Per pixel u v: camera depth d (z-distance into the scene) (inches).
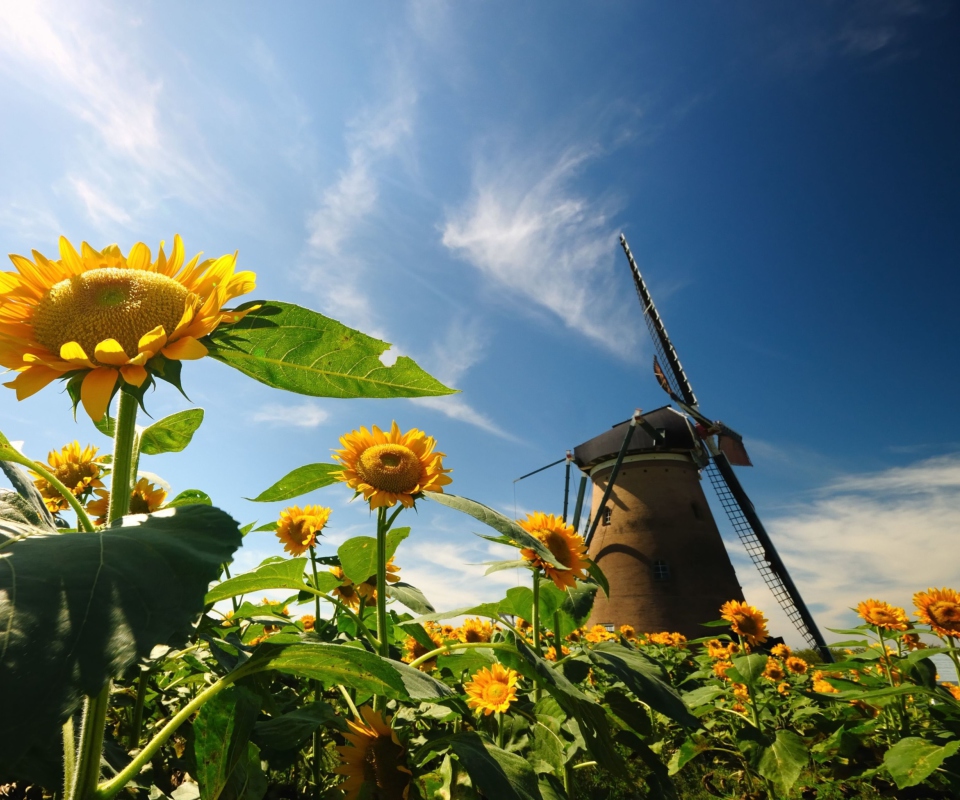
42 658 31.3
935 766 150.9
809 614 1195.9
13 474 57.5
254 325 62.7
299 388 71.1
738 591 1210.0
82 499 122.7
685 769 246.5
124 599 35.8
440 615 120.7
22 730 28.6
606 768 110.0
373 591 177.3
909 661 187.6
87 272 61.5
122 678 31.9
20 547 38.6
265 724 85.5
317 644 58.4
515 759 88.4
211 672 105.2
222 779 70.1
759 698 257.9
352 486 111.0
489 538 143.6
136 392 51.4
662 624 1131.9
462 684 187.2
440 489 113.0
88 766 50.3
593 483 1421.0
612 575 1225.4
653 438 1305.4
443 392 72.5
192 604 37.4
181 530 45.1
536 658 105.7
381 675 63.4
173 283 62.1
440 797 107.0
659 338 1485.0
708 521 1270.9
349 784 87.9
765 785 209.5
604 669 130.7
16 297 59.5
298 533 183.3
